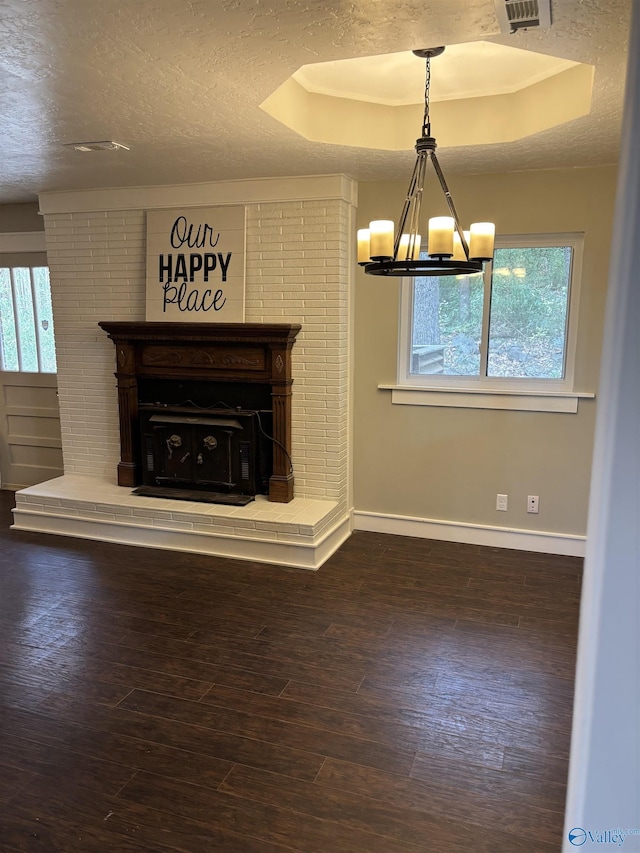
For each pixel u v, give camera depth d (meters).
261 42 1.92
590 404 3.66
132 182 3.94
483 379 3.95
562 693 2.46
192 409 4.11
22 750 2.13
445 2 1.66
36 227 4.72
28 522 4.30
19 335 4.96
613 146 3.04
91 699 2.41
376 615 3.09
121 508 4.02
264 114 2.58
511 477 3.91
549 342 3.78
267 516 3.75
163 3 1.66
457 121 3.06
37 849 1.74
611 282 0.80
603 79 2.19
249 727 2.25
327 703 2.39
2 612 3.12
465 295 3.91
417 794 1.94
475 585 3.44
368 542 4.09
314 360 3.92
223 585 3.43
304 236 3.80
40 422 5.05
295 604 3.21
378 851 1.74
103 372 4.48
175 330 4.00
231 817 1.85
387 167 3.48
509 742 2.18
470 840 1.77
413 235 2.28
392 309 3.98
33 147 3.08
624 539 0.81
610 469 0.81
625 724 0.85
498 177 3.63
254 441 4.01
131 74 2.15
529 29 1.83
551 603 3.22
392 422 4.11
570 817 0.93
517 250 3.75
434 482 4.09
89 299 4.41
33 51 1.97
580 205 3.52
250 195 3.84
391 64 2.68
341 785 1.97
